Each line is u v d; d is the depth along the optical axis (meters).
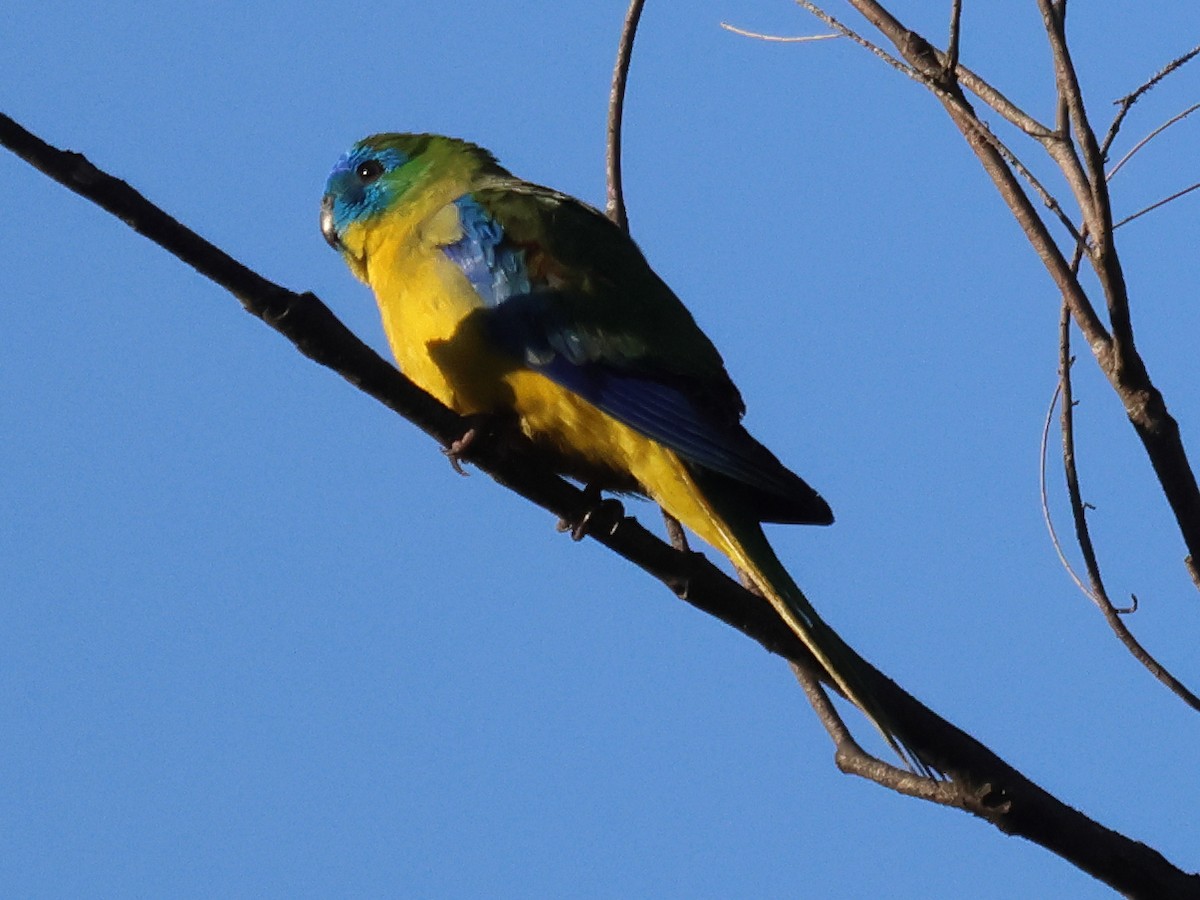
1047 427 7.70
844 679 7.75
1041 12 6.58
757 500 9.37
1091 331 6.78
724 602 7.98
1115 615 7.31
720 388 9.68
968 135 6.96
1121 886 7.02
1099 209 6.50
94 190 6.16
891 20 7.45
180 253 6.48
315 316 6.96
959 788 7.20
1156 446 6.67
